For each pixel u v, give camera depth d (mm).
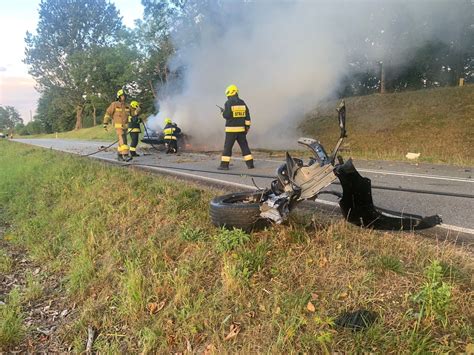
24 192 9023
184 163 10953
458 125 13977
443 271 3008
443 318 2588
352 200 3963
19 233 6387
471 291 2830
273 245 3807
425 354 2381
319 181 3828
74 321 3609
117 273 4094
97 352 3146
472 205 5137
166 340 3014
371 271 3168
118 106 11836
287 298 3031
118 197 6277
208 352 2781
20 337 3457
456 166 9258
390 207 5180
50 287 4434
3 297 4281
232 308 3133
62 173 9195
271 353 2588
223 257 3678
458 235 3982
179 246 4230
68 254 5043
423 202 5395
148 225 4996
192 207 5254
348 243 3727
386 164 9742
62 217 6469
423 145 13398
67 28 63031
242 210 3992
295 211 4770
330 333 2623
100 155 14633
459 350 2398
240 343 2811
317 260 3465
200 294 3342
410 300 2828
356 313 2797
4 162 16422
